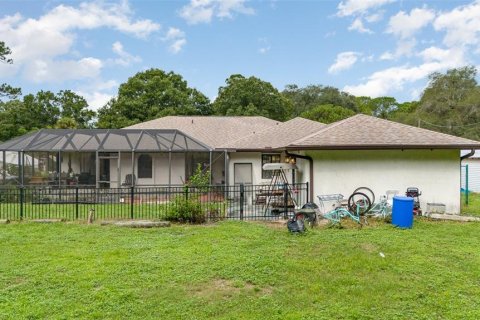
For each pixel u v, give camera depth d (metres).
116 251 8.16
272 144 20.31
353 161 13.27
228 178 20.89
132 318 4.98
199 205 12.09
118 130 21.47
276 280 6.46
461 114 42.50
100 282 6.26
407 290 6.05
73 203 16.91
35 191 17.11
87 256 7.79
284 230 10.57
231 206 15.53
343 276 6.66
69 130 21.23
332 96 57.22
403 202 10.94
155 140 20.53
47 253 8.06
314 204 12.27
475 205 16.62
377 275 6.74
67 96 46.56
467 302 5.58
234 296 5.78
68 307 5.26
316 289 6.05
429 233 10.12
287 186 13.55
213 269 6.95
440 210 12.79
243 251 8.20
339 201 12.55
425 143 12.82
